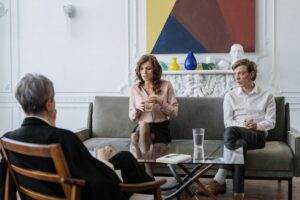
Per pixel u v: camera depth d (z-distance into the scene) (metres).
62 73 4.76
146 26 4.56
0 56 4.85
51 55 4.77
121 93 4.67
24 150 1.33
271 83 4.40
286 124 3.08
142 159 2.17
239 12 4.38
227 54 4.44
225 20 4.40
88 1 4.66
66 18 4.71
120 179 1.63
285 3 4.34
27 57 4.81
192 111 3.27
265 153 2.62
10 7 4.80
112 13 4.64
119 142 3.08
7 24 4.82
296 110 4.38
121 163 1.75
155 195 1.58
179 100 3.30
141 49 4.62
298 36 4.34
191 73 4.36
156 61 3.18
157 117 3.09
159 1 4.51
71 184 1.30
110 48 4.66
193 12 4.46
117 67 4.67
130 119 3.25
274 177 2.62
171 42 4.52
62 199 1.39
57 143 1.35
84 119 4.74
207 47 4.45
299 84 4.36
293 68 4.36
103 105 3.46
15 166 1.46
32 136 1.39
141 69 3.17
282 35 4.36
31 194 1.46
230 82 4.32
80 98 4.74
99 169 1.38
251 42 4.38
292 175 2.61
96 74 4.71
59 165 1.27
